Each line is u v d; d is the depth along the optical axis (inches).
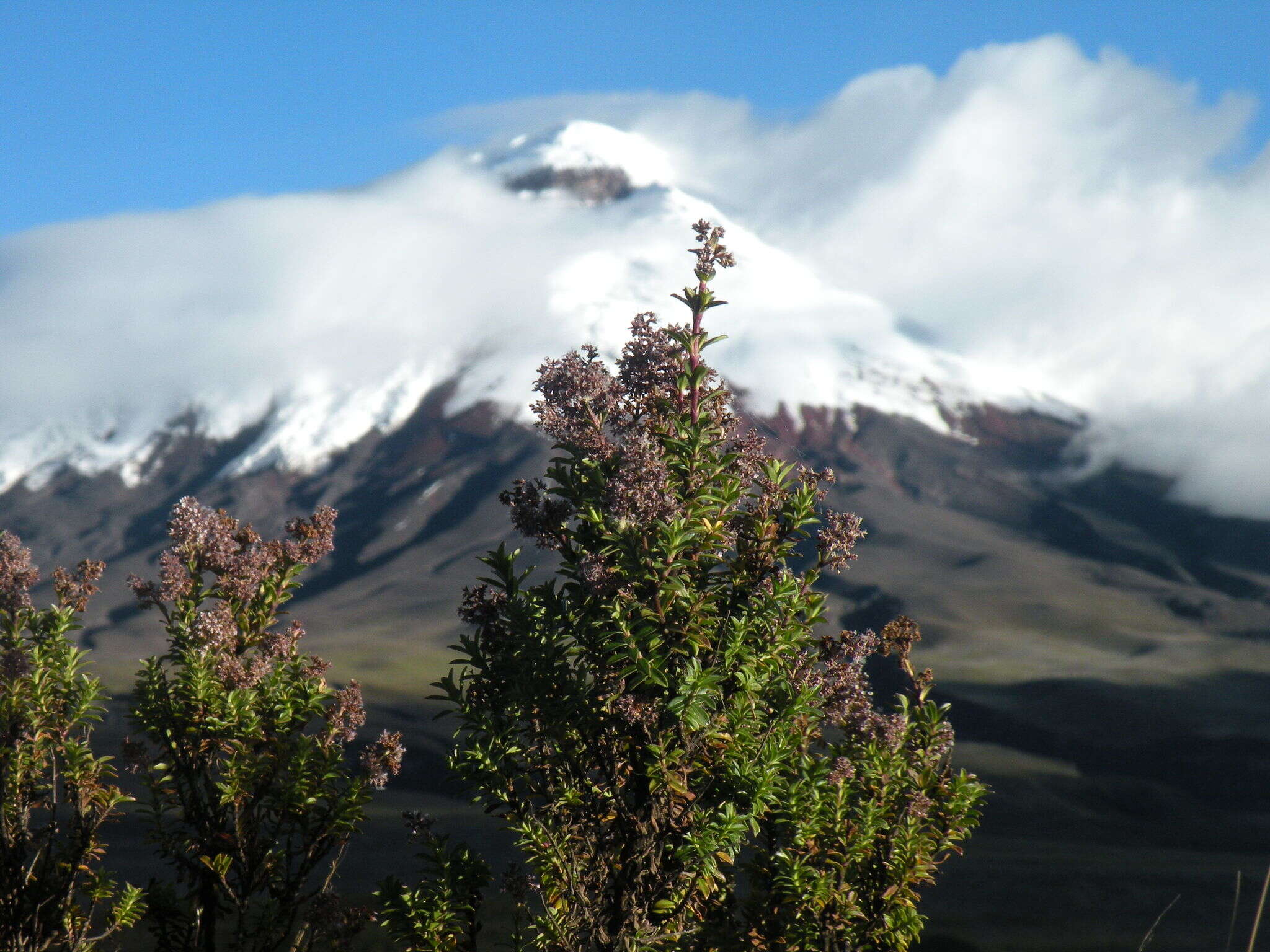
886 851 252.5
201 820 288.0
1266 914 1318.9
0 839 298.2
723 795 220.5
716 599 230.4
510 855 1428.4
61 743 313.7
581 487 229.0
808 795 250.2
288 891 284.8
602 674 220.4
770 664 222.8
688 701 211.5
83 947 299.0
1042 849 2135.8
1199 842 2455.7
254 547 309.0
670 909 213.3
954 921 1233.4
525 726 236.2
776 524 231.6
